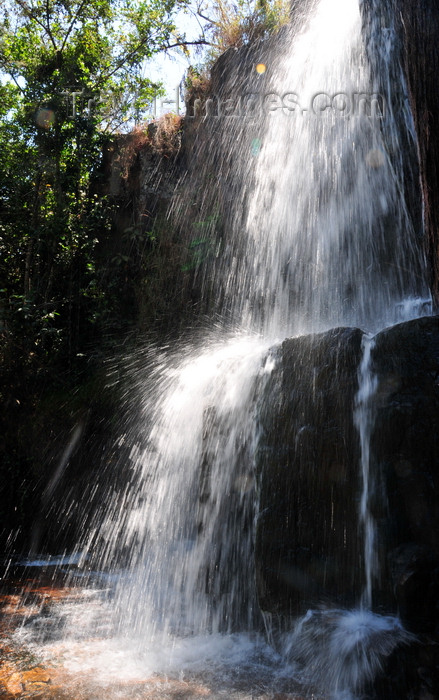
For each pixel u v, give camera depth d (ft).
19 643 12.47
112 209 36.32
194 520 19.12
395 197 21.01
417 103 14.75
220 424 15.88
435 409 10.19
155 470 22.30
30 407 28.94
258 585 12.41
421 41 14.56
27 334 30.86
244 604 13.76
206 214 32.40
